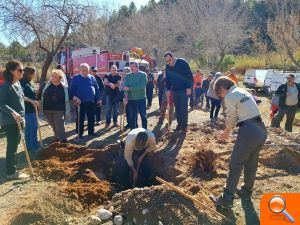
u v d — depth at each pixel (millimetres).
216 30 23125
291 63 19719
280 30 15164
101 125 6773
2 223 2902
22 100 3965
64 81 4934
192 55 26047
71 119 7465
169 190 3016
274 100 7188
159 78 8297
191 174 3973
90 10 11383
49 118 4992
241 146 2998
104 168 4469
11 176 3898
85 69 5477
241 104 2990
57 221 2977
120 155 4539
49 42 12469
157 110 9109
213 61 24703
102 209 3023
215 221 2885
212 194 3371
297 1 16578
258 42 23188
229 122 3021
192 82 5402
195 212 2914
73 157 4543
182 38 27359
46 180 3873
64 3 10820
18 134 3879
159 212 2869
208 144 5000
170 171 4219
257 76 16766
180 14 26891
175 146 4945
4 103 3754
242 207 3170
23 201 3271
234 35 23125
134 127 5754
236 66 24359
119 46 25281
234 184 3068
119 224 2873
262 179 3826
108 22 23578
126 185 4262
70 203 3232
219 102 7340
